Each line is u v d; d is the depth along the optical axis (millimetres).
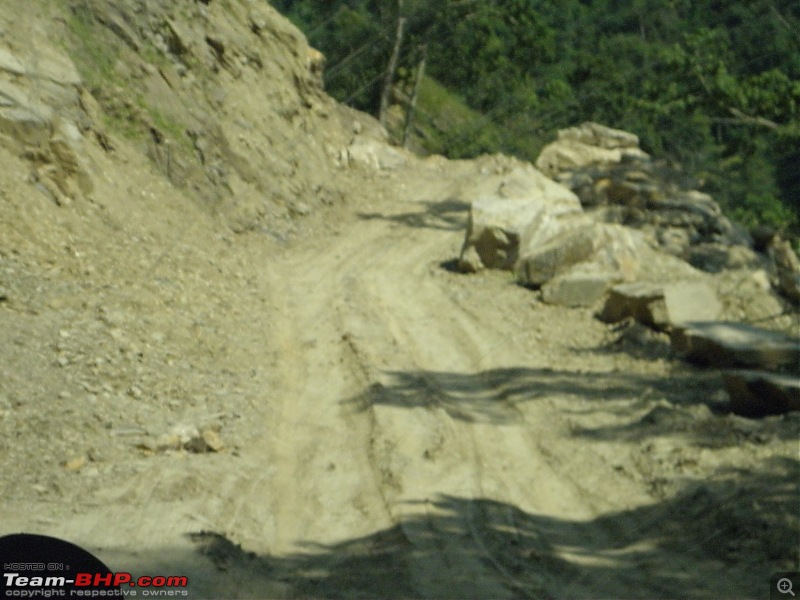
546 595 7855
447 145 43219
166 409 11500
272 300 17922
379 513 9617
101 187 17516
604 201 28609
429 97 45938
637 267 21312
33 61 17984
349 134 34562
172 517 8406
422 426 12141
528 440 12250
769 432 11453
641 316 17766
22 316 12156
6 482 8664
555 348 16594
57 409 10352
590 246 20562
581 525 9742
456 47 43750
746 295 19781
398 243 25000
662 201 28484
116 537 7730
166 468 9633
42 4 19453
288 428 12133
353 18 45812
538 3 40531
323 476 10602
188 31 24516
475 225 21672
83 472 9227
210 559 7660
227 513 8953
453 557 8547
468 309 18672
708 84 30703
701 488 10039
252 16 28891
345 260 22531
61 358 11477
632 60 35781
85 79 19531
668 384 14633
